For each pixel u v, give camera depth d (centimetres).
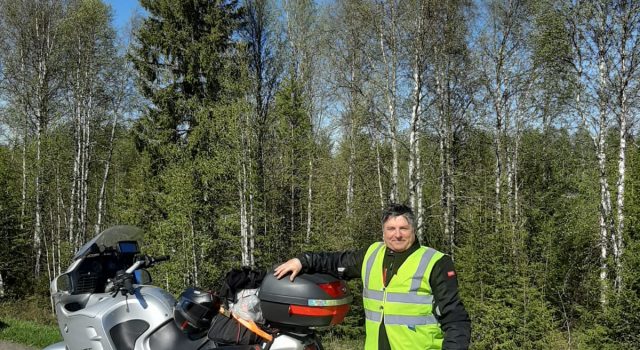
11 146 2541
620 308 1229
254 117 1897
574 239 1903
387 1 1870
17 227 2409
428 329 285
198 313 368
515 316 1482
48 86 2564
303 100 2167
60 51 2550
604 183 1647
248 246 1892
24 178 2420
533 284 1622
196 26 2261
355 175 2252
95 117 2708
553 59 1742
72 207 2453
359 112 2095
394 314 289
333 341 1588
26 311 1775
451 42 1991
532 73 2000
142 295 407
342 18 2141
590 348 1259
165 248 1808
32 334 817
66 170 2470
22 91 2520
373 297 302
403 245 296
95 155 2866
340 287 323
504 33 2122
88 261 463
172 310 398
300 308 308
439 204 2212
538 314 1479
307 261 324
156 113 2175
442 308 280
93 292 445
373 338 299
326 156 2372
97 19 2514
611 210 1638
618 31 1580
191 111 2128
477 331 1530
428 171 2139
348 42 2092
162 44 2209
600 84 1633
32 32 2539
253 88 1938
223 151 1789
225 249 2000
